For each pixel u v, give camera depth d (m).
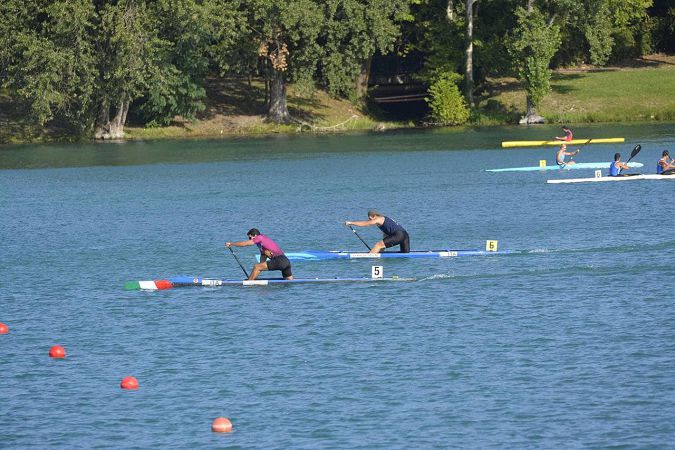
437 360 87.38
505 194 194.75
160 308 108.88
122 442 71.25
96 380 84.69
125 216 178.62
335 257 134.88
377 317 102.44
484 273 121.75
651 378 80.94
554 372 83.25
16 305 111.81
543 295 109.44
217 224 166.62
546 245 138.25
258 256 133.12
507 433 70.81
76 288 120.06
